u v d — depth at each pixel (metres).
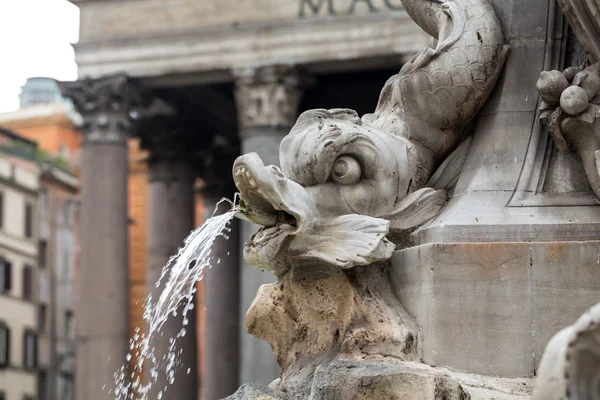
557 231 5.27
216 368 33.25
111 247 29.64
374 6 28.11
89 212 29.80
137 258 53.66
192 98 32.88
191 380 32.12
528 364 5.19
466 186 5.58
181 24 29.25
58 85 29.94
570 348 3.12
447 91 5.64
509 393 4.98
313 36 28.30
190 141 34.72
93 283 29.50
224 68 28.80
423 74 5.66
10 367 50.47
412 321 5.35
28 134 56.75
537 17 5.75
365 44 28.03
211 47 28.94
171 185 34.81
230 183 35.50
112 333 29.36
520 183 5.48
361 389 4.81
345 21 28.14
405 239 5.54
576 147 5.44
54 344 53.66
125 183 30.12
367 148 5.46
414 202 5.54
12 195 51.25
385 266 5.50
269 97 28.25
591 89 5.32
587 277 5.19
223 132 34.75
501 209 5.41
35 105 57.69
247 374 27.58
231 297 33.78
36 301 52.69
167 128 34.25
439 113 5.69
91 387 29.09
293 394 5.38
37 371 52.31
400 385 4.77
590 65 5.45
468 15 5.69
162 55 29.41
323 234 5.33
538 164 5.53
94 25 29.97
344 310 5.39
